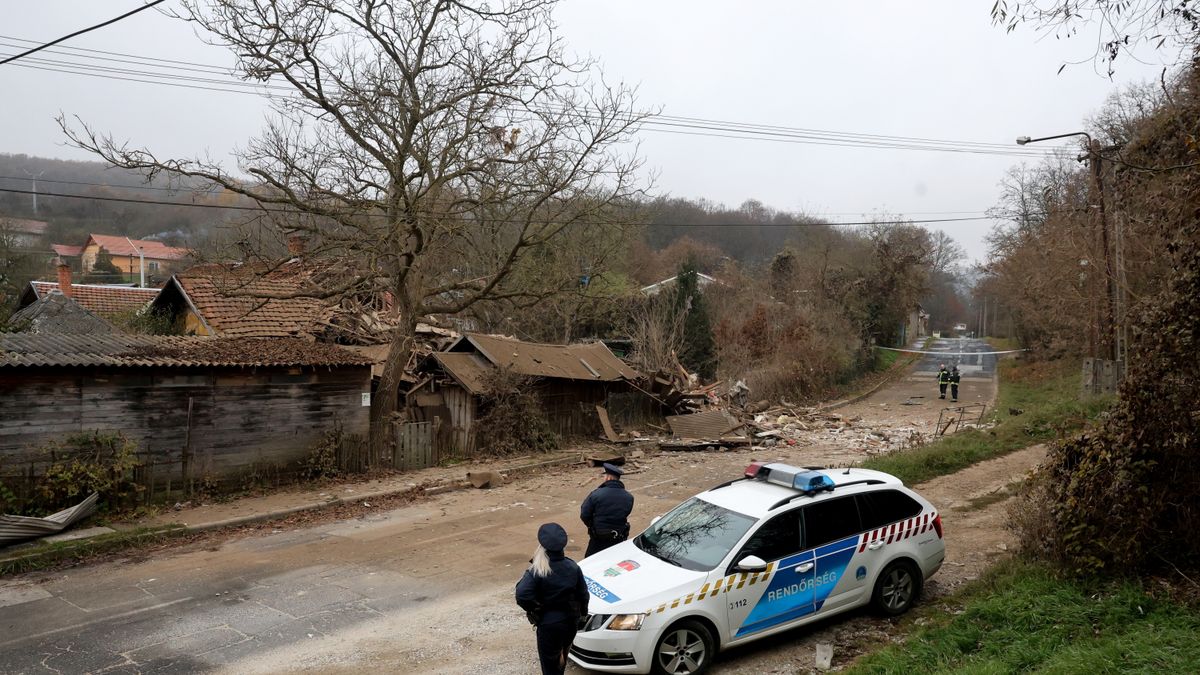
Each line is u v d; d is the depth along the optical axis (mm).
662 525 8164
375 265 17406
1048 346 43250
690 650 6797
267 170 16984
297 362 15883
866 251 56219
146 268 56531
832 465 19859
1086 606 6953
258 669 7293
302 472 16172
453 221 18406
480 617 8656
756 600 7137
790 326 41656
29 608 9086
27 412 12406
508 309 34406
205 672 7238
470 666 7312
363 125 17344
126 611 8961
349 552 11562
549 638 5980
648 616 6602
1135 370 7875
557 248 22281
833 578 7602
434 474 17656
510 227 22609
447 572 10461
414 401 20781
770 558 7285
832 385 41938
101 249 55469
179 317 26125
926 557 8289
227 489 14953
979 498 13656
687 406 29062
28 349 13508
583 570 7617
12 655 7672
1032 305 40344
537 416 21766
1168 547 7656
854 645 7469
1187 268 7656
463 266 23422
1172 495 7645
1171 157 10984
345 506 14750
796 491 7941
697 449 23375
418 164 17500
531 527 13125
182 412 14328
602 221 20156
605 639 6617
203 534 12695
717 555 7230
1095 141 23297
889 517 8156
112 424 13398
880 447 23828
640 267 55781
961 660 6438
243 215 17969
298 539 12398
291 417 16047
